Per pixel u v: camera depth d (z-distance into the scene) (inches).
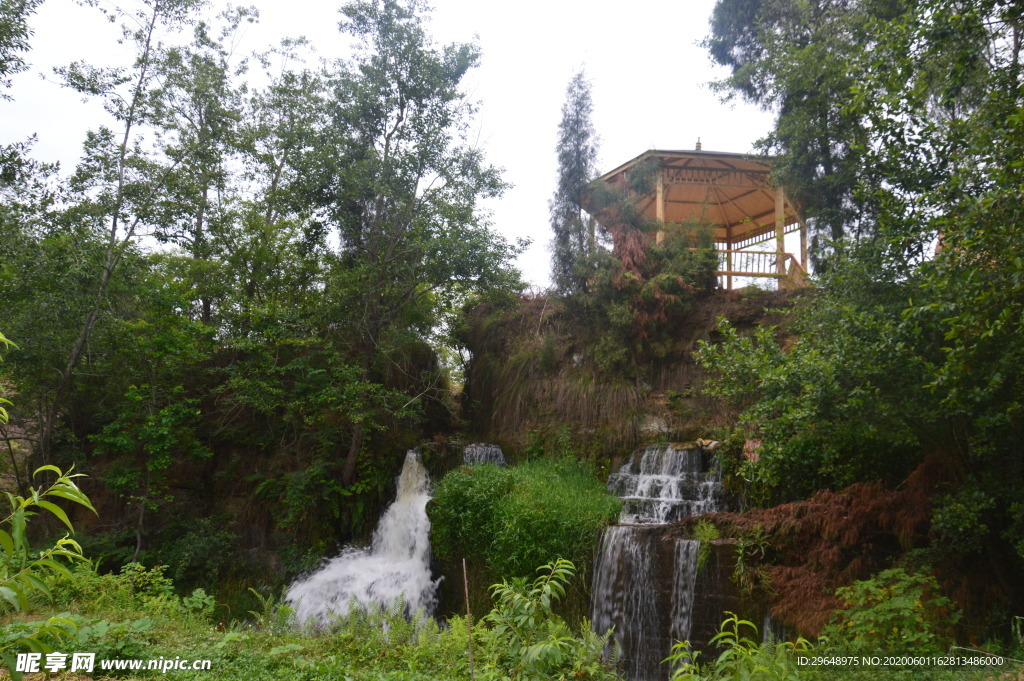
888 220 382.0
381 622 380.5
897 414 357.7
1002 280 303.0
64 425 776.3
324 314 745.0
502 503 557.0
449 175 767.1
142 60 718.5
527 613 224.1
